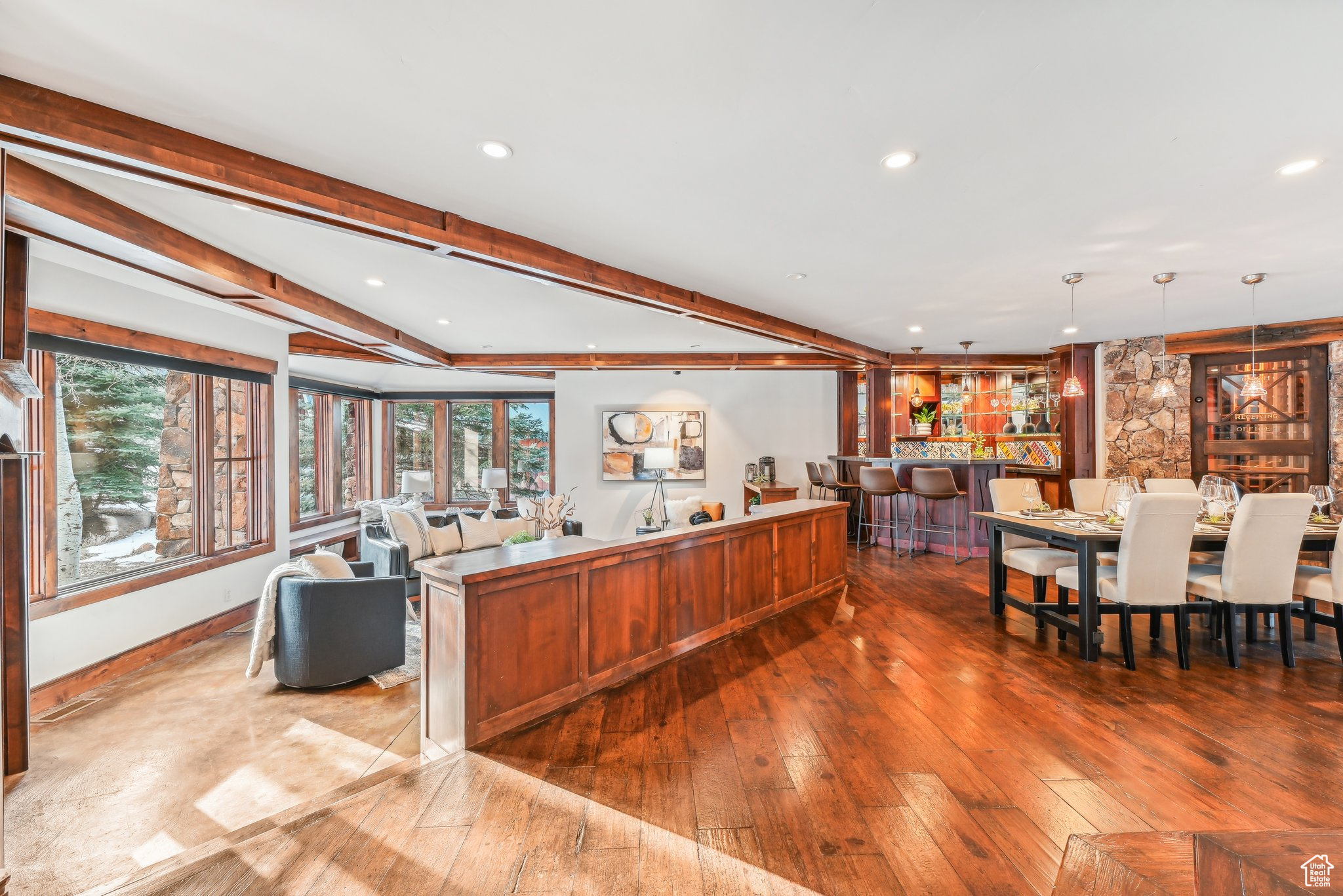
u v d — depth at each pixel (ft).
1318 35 5.35
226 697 11.50
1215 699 9.51
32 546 11.18
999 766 7.54
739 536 13.19
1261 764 7.54
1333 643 12.29
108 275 12.39
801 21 5.16
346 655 11.85
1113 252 11.66
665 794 7.00
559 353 24.09
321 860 5.93
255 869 5.81
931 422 27.81
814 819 6.52
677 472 28.96
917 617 14.20
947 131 7.11
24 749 8.82
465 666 7.95
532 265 10.91
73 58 5.68
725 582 12.77
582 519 28.91
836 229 10.41
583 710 9.21
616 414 28.89
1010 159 7.82
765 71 5.90
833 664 11.12
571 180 8.38
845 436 28.02
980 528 22.20
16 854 7.07
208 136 7.16
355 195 8.50
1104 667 10.94
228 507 16.34
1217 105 6.55
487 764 7.66
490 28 5.22
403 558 17.38
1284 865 2.26
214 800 8.15
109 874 6.76
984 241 11.00
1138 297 15.25
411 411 31.60
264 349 17.44
